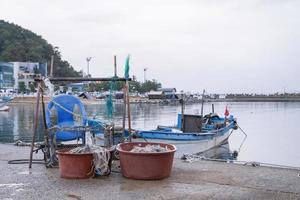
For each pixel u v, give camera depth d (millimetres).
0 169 7648
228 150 20031
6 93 89125
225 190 5969
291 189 6051
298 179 6695
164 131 15094
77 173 6727
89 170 6785
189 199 5500
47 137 7891
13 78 106875
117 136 8828
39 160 8547
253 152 19391
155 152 6586
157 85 127250
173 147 7148
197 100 106562
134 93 108938
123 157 6762
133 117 47312
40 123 31516
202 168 7633
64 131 8062
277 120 45781
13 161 8445
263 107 87625
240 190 5973
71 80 8320
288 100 128875
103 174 6910
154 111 62344
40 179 6762
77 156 6684
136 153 6555
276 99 129125
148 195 5699
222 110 70000
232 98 133750
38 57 124125
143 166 6574
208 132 17500
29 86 99125
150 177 6578
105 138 8336
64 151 7133
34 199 5547
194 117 16875
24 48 129375
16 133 28234
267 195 5719
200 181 6543
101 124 8523
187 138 14961
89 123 8625
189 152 15141
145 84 119938
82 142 8586
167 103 91562
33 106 74562
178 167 7723
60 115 8539
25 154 9562
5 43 136375
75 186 6250
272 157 17625
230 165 7953
